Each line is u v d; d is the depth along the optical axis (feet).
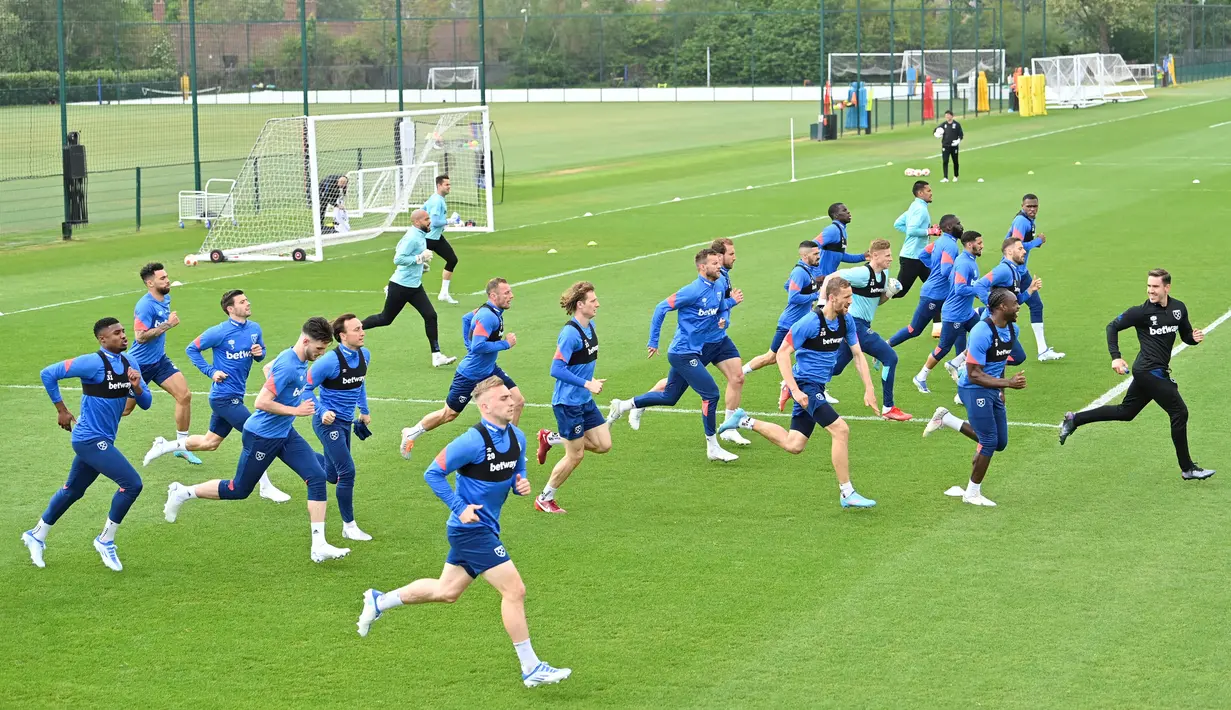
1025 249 53.31
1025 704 25.36
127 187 136.15
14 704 26.48
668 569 32.89
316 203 87.40
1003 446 36.99
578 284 36.86
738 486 39.55
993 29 248.93
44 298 74.13
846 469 36.83
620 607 30.58
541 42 296.71
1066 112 217.77
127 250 94.02
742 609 30.30
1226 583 30.96
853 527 35.63
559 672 26.76
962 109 225.15
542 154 166.20
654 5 325.83
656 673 27.22
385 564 34.01
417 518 37.47
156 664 28.27
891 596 30.76
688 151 165.27
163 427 47.78
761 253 83.56
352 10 307.37
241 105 250.37
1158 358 38.42
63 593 32.40
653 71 295.48
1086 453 41.60
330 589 32.40
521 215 108.88
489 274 79.41
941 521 35.86
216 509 38.70
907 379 52.37
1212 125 181.06
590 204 115.14
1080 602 30.09
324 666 28.07
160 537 36.37
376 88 291.99
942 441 43.70
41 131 196.34
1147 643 27.86
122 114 220.84
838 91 244.42
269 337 61.52
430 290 74.38
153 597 32.09
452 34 299.58
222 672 27.84
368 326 56.03
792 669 27.14
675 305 41.39
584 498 38.75
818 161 147.95
